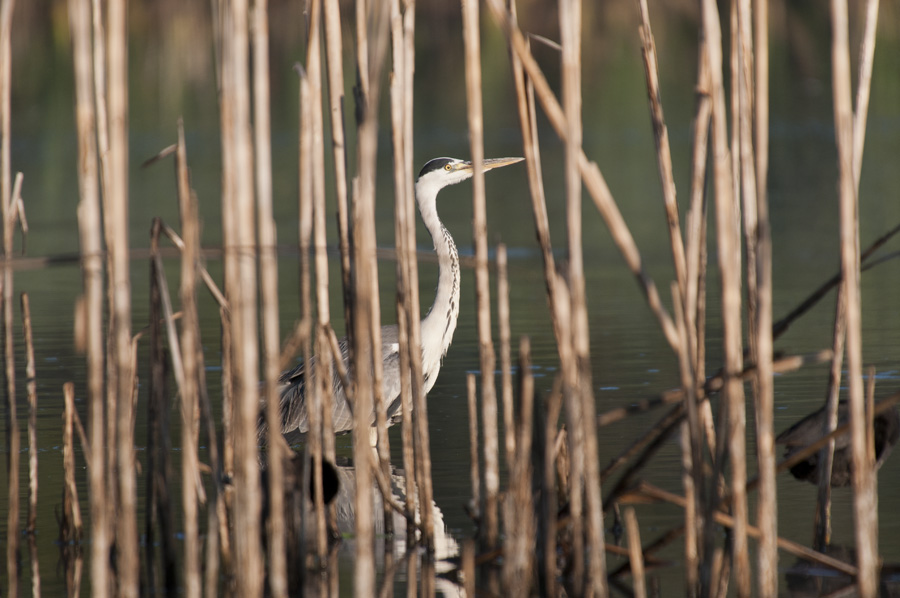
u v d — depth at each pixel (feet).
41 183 164.76
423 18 251.39
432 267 99.40
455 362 64.85
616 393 54.34
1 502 41.57
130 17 242.58
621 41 261.24
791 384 55.21
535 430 31.50
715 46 26.89
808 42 243.60
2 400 56.65
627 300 82.02
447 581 33.14
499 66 249.75
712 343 65.36
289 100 246.27
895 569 31.37
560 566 33.81
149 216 130.72
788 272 91.25
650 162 168.55
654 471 42.50
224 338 36.35
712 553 28.73
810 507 37.83
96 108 29.99
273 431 29.09
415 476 37.86
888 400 28.99
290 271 101.55
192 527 29.58
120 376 27.48
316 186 34.53
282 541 29.43
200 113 230.07
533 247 107.45
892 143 177.68
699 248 31.35
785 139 184.85
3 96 34.01
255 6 26.99
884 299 78.79
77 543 36.94
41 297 89.92
